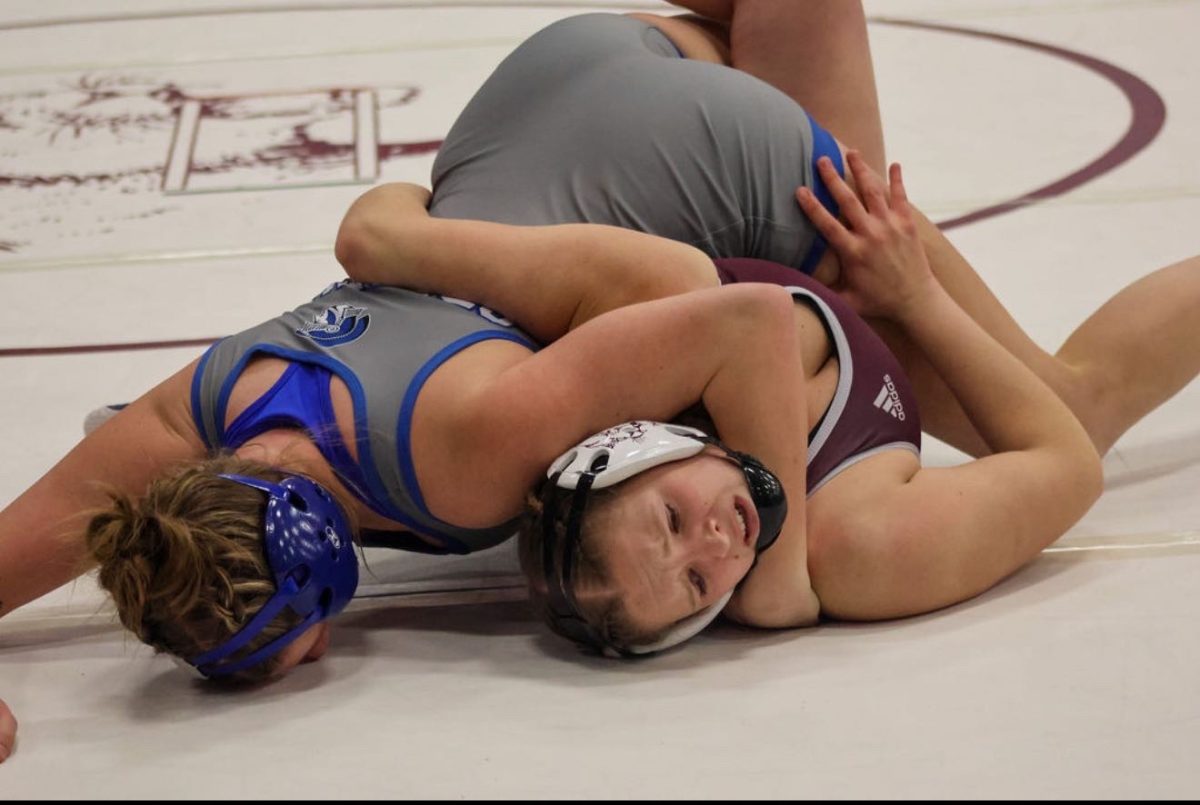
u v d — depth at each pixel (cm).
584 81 350
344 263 320
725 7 398
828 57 388
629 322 282
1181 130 597
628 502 271
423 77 688
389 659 302
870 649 295
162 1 810
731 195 340
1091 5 754
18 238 539
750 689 279
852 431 315
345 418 287
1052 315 461
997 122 620
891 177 351
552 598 282
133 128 636
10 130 637
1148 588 314
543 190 338
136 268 515
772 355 287
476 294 303
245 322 476
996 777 246
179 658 277
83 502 301
